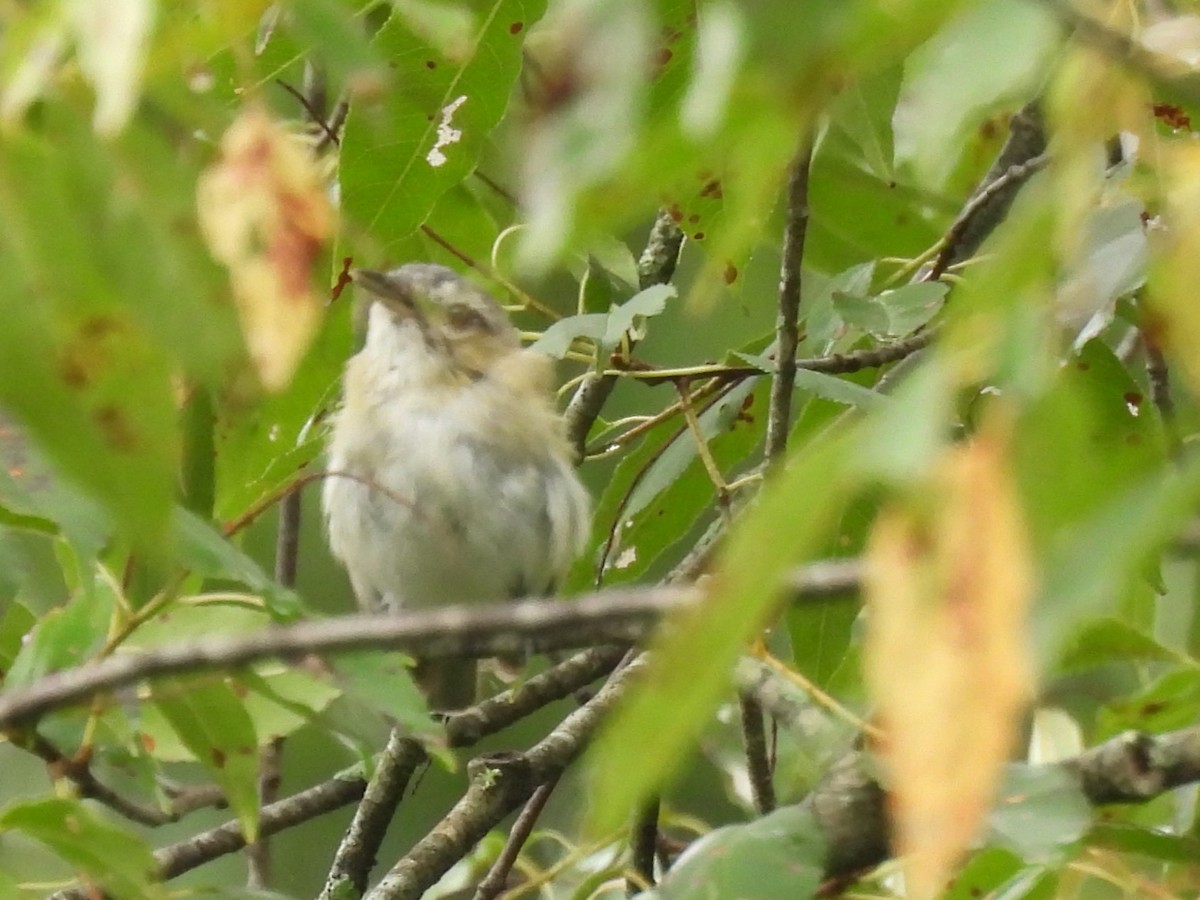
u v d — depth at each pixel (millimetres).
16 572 6133
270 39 6414
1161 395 7637
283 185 3318
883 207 9867
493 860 9758
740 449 9375
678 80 5465
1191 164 2934
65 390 2920
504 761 8531
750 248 7281
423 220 6969
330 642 3186
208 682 5531
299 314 3266
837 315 8594
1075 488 2516
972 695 2246
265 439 8031
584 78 2648
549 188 2725
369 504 10367
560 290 10922
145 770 5832
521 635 3217
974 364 2564
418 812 13516
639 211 3074
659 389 12586
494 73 6695
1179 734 5281
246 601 5629
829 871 5211
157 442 2934
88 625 5527
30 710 3346
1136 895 5406
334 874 8750
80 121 3055
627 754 2492
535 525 10359
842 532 7574
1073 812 4867
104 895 5730
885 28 2594
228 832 8625
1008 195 9195
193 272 3059
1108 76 2727
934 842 2219
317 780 13211
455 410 10344
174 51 3469
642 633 5270
